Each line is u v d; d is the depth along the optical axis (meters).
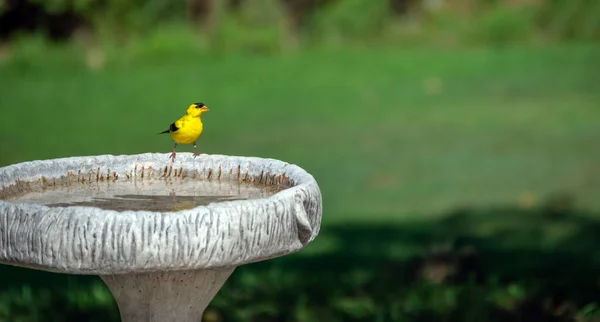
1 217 4.39
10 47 26.62
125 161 5.89
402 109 20.80
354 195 14.45
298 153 17.17
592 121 19.06
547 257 9.79
